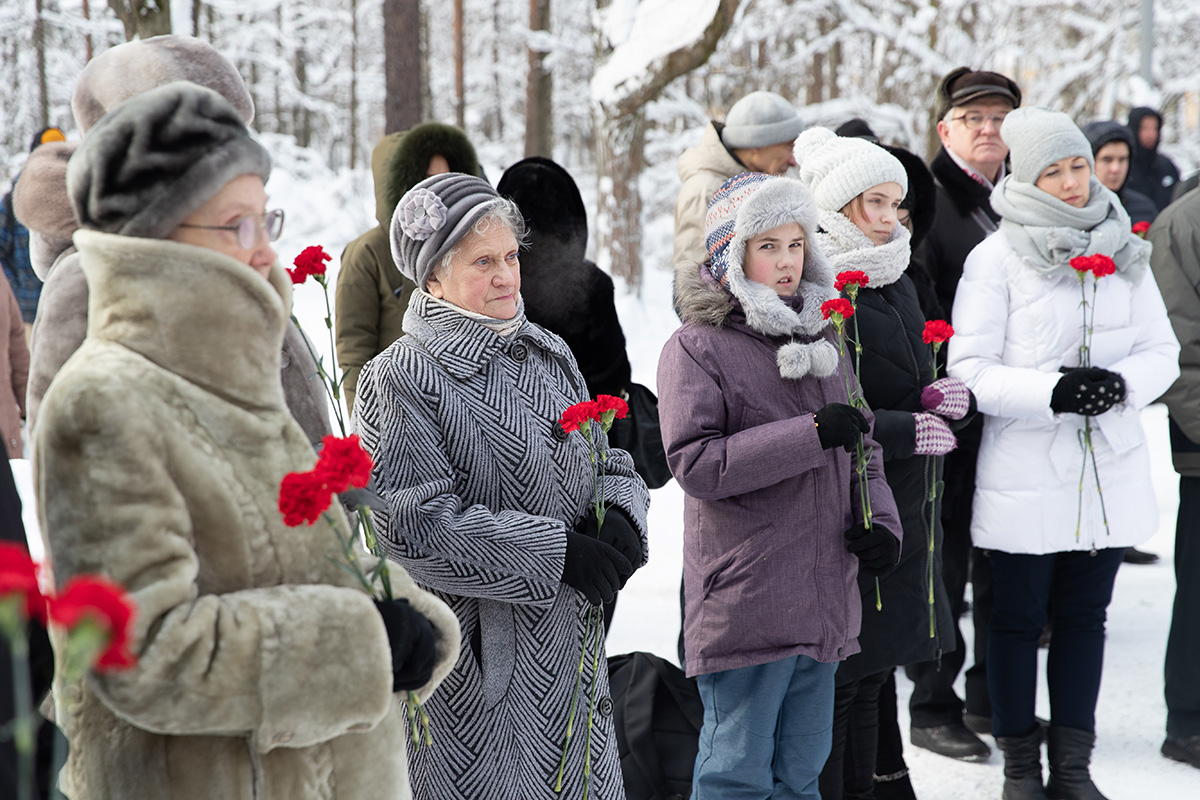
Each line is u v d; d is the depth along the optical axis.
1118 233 2.95
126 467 1.18
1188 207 3.17
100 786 1.29
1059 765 2.88
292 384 1.87
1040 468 2.88
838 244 2.80
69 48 23.27
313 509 1.19
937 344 2.62
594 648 1.99
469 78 30.75
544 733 1.92
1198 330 3.12
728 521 2.29
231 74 1.98
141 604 1.14
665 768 2.64
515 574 1.80
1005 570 2.94
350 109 30.00
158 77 1.90
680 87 14.41
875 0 13.77
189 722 1.19
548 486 1.94
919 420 2.56
